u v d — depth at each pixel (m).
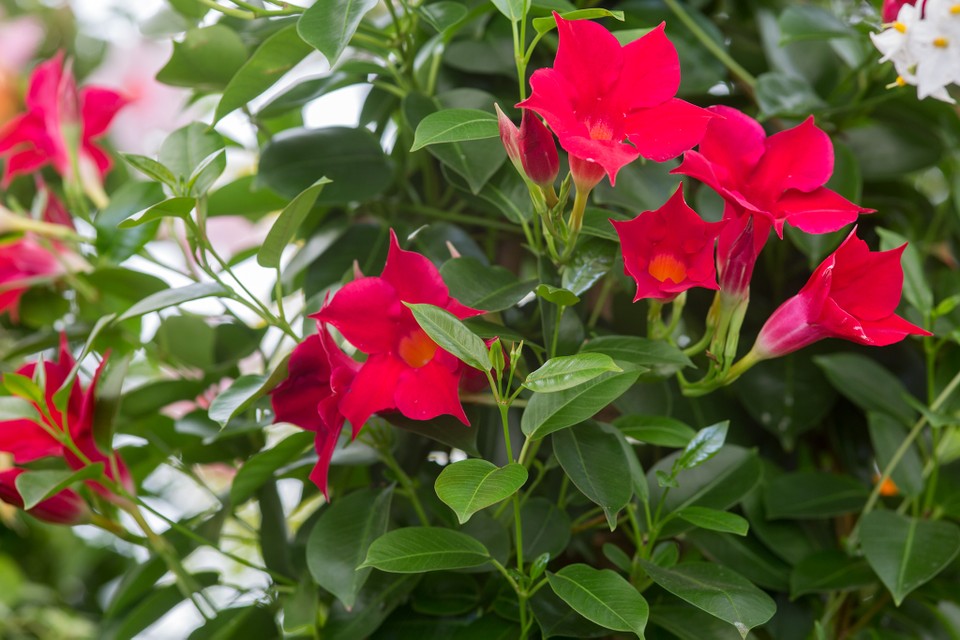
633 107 0.73
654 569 0.76
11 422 0.81
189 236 0.80
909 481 0.87
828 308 0.73
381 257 0.88
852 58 0.92
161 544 0.84
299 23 0.76
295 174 0.86
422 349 0.75
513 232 0.91
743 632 0.73
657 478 0.79
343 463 0.83
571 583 0.74
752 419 0.92
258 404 0.85
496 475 0.71
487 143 0.81
